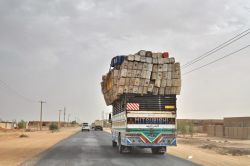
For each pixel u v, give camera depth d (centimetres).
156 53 2298
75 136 5934
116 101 2639
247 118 6750
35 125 18288
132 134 2248
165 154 2484
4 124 11162
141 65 2278
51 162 1900
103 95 3142
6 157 2252
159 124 2270
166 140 2266
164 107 2283
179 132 6975
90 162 1898
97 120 11244
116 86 2381
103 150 2759
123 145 2425
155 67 2291
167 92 2289
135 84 2266
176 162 1964
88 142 4000
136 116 2259
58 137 5522
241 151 3030
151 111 2270
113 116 2923
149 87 2275
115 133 2778
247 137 5800
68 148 2995
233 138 6200
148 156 2302
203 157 2398
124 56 2380
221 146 3728
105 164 1812
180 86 2291
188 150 3089
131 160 2033
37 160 2006
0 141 4262
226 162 2112
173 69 2300
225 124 7256
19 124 12188
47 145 3453
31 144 3634
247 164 2045
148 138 2256
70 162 1898
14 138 5138
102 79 3023
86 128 10044
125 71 2261
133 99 2269
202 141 4941
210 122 11756
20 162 1958
